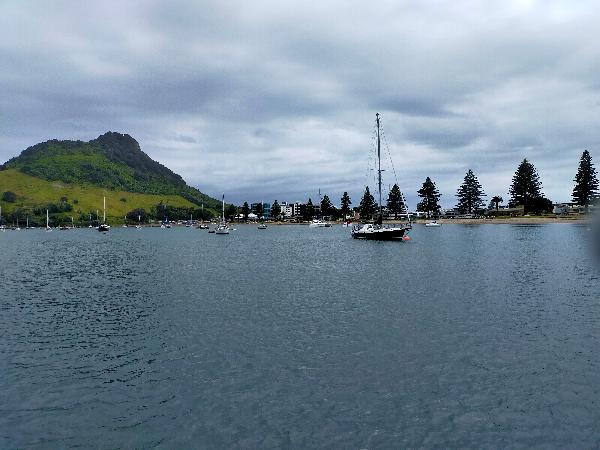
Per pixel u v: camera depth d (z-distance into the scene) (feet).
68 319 105.19
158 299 128.88
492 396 57.67
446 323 93.35
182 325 96.63
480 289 134.10
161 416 54.39
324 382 63.16
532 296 122.11
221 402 57.72
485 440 47.50
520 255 235.20
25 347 82.53
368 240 390.42
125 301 127.03
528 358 71.20
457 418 52.21
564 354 72.90
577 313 101.45
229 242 448.24
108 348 81.30
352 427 50.67
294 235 580.71
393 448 46.34
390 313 103.45
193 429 51.13
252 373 67.15
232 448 47.09
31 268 226.38
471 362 69.82
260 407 56.03
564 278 154.81
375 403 56.39
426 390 59.82
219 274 185.57
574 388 59.67
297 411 54.70
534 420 51.49
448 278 157.89
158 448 47.50
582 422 50.83
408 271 180.04
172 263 239.09
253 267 211.00
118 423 52.90
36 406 57.62
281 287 146.41
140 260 261.24
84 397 60.08
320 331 89.04
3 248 402.93
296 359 72.74
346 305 113.91
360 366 69.00
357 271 185.06
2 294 143.33
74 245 442.09
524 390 59.31
